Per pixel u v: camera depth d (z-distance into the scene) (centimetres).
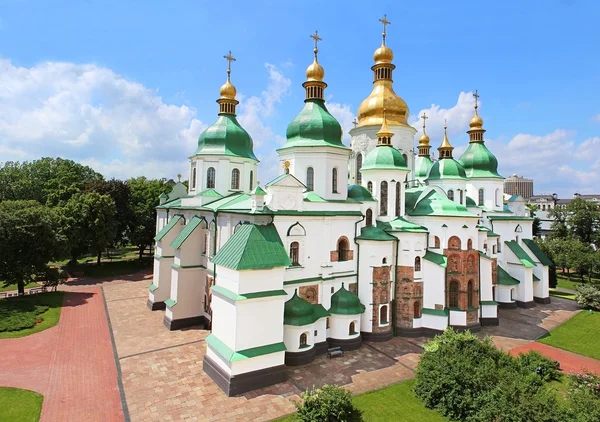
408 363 3216
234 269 2698
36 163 9812
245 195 3894
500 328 4322
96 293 5378
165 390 2631
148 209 7819
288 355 3105
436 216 4088
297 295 3297
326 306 3534
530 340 3931
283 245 3212
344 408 2280
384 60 4984
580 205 8800
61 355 3181
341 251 3741
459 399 2370
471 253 4112
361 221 3900
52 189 7938
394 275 3944
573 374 2631
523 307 5288
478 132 5844
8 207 4934
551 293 6341
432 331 3872
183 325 3903
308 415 2177
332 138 3950
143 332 3769
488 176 5659
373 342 3684
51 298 4847
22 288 5044
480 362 2709
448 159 5112
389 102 4853
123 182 7819
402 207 4228
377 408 2481
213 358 2858
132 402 2467
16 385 2645
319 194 3825
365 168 4247
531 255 5684
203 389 2656
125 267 7362
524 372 2847
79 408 2384
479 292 4231
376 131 4831
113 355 3203
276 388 2711
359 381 2859
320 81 4097
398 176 4184
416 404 2542
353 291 3781
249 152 4916
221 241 3666
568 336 4078
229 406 2452
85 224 6500
